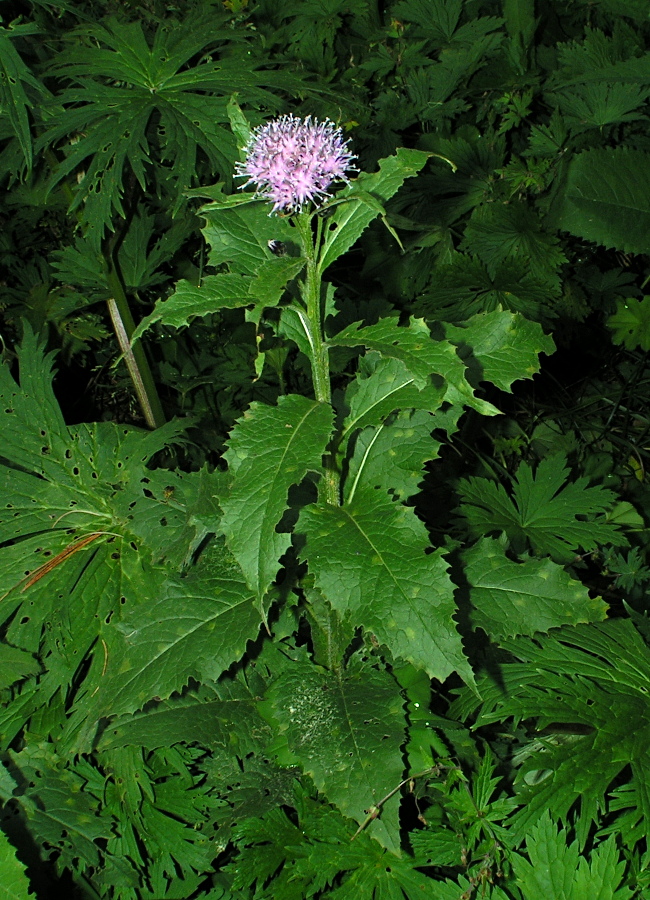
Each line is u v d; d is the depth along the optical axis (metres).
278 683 0.49
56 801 0.50
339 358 0.81
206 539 0.55
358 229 0.43
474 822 0.46
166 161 0.73
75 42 0.71
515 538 0.60
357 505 0.45
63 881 0.52
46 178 0.73
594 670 0.49
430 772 0.48
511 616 0.51
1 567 0.54
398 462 0.49
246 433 0.41
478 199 0.80
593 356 0.98
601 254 0.94
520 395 0.93
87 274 0.71
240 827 0.50
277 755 0.50
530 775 0.51
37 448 0.59
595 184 0.74
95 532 0.56
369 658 0.51
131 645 0.48
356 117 0.82
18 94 0.56
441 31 0.87
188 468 0.71
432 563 0.42
